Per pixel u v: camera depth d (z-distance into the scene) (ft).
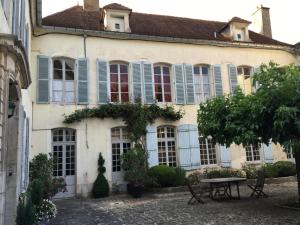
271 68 27.86
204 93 54.60
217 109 30.83
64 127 45.42
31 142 43.04
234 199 36.88
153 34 53.47
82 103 46.73
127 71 50.55
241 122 28.40
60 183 40.22
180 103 51.96
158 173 44.83
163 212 31.55
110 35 49.26
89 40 48.55
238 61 57.00
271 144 56.49
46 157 41.11
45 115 44.78
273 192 40.93
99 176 44.80
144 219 28.66
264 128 27.89
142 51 51.13
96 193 43.96
